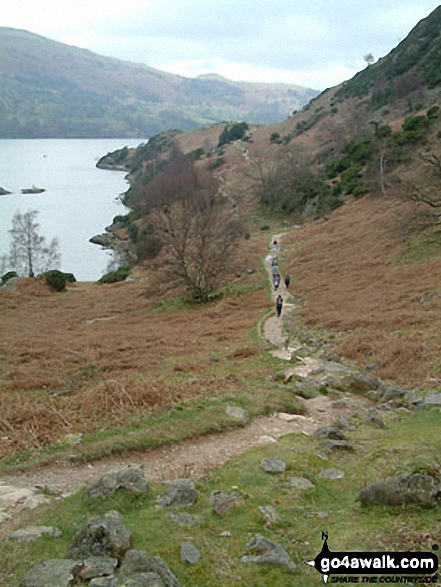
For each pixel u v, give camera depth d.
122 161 169.88
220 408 11.54
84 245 75.00
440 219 38.56
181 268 38.81
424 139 59.88
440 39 96.44
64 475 8.85
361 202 57.88
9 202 105.31
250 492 7.39
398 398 12.73
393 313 23.06
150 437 9.96
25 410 11.55
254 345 22.25
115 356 21.58
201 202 49.06
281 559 5.53
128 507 6.88
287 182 77.69
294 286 36.41
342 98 118.06
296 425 11.28
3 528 6.79
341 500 7.26
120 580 5.00
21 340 26.53
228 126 145.88
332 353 18.78
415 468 7.16
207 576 5.34
